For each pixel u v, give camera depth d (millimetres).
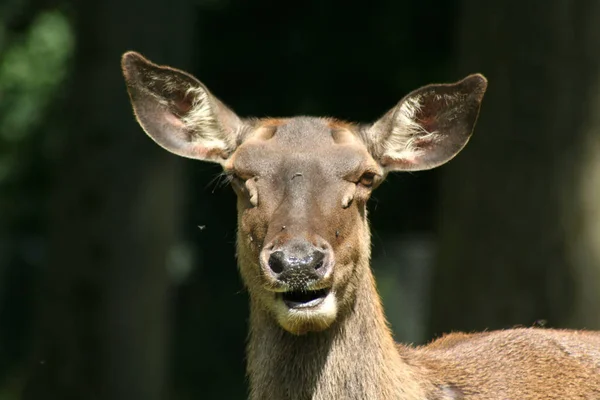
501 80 17406
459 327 17406
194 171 29531
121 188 22500
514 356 10391
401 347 10312
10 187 36219
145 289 22750
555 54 17234
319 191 9109
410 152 10117
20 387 30406
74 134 22656
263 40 28422
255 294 9383
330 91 28125
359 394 9289
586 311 17062
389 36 27297
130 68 10070
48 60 34875
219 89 28797
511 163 17281
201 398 30109
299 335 9250
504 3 17422
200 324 30766
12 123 35281
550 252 17094
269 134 9633
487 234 17328
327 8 27703
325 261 8727
